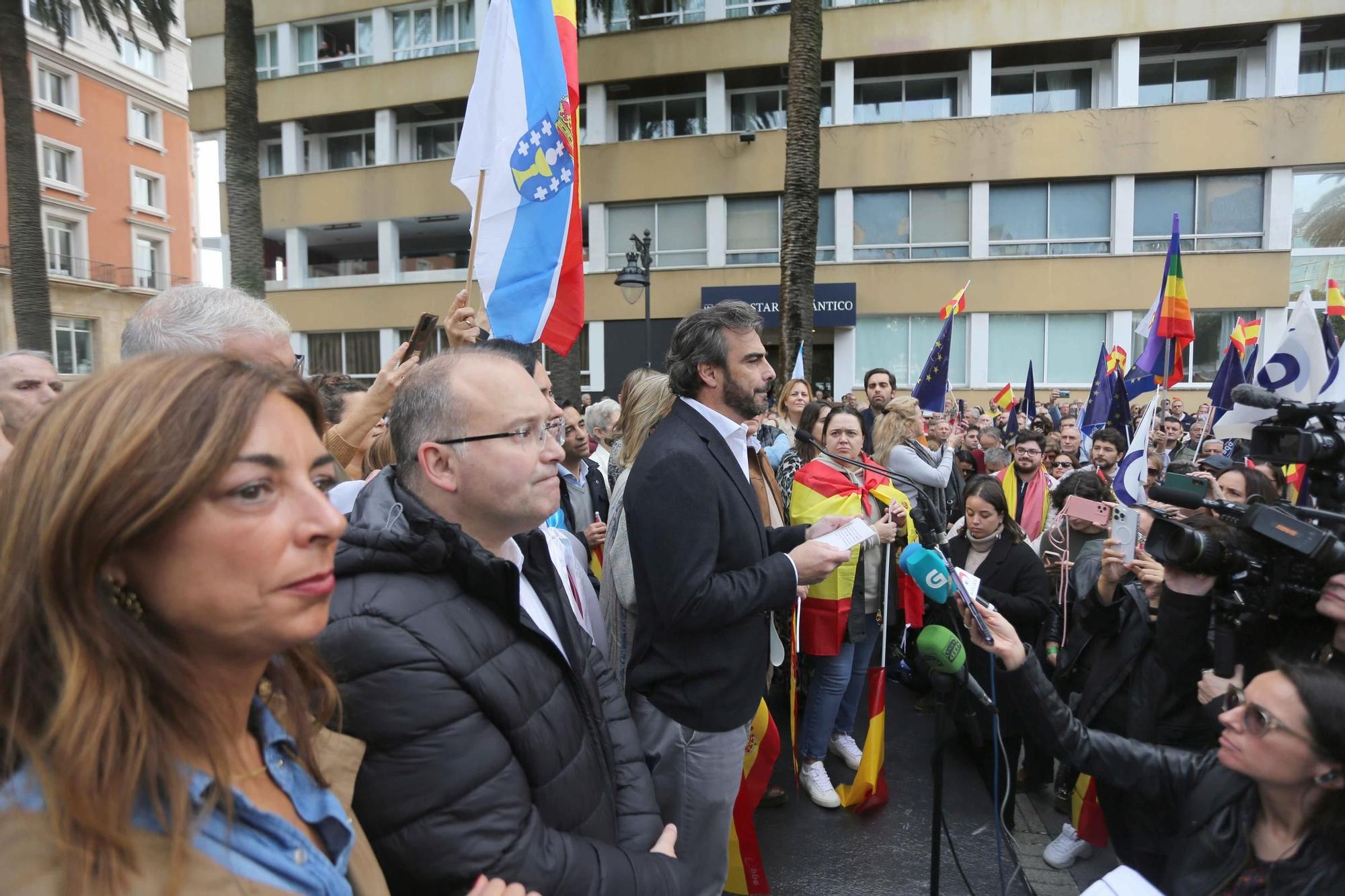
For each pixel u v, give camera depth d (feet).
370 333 60.75
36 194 32.37
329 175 60.39
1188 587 6.68
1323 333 9.96
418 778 3.58
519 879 3.60
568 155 8.81
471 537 4.15
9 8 31.19
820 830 9.76
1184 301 16.17
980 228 51.78
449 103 58.59
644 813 4.94
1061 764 10.22
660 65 54.39
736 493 6.59
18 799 2.07
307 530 2.42
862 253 53.83
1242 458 11.91
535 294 8.78
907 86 53.26
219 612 2.30
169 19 35.32
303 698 3.03
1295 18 46.73
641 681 6.66
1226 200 49.11
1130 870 4.20
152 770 2.14
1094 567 9.44
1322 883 4.05
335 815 2.83
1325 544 4.80
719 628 6.41
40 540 2.08
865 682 12.14
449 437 4.29
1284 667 4.28
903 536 11.19
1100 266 50.21
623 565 7.45
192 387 2.27
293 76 60.70
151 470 2.11
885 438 13.98
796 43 30.50
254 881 2.34
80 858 2.00
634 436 8.98
